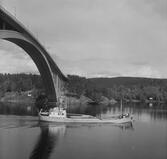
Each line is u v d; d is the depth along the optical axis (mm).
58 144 52500
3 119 78188
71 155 45594
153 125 80938
